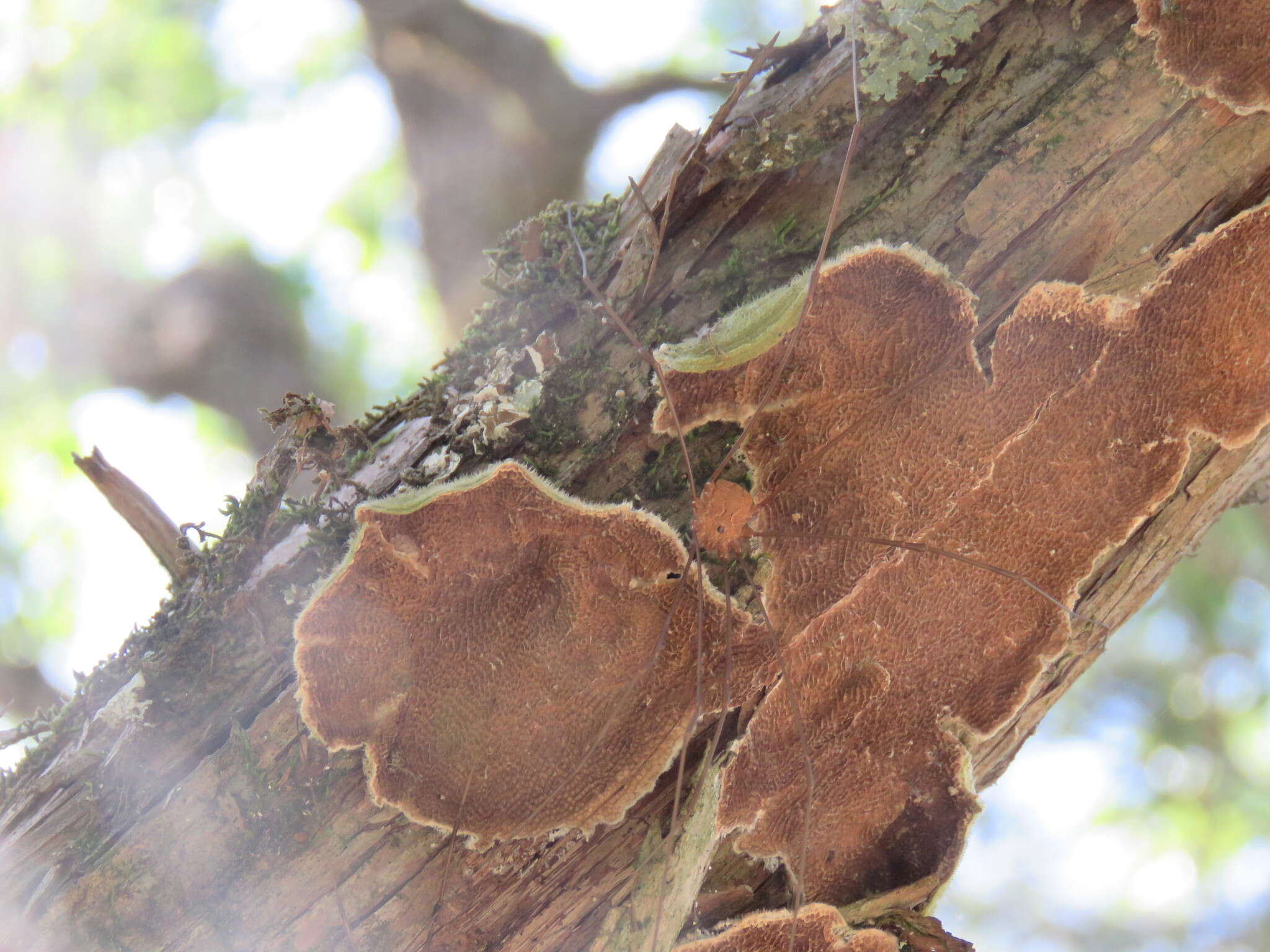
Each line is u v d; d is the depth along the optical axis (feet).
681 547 1.11
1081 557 1.15
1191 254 1.12
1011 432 1.13
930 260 1.11
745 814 1.15
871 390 1.12
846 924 1.15
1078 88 1.12
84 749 1.15
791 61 1.15
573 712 1.13
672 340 1.14
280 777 1.13
